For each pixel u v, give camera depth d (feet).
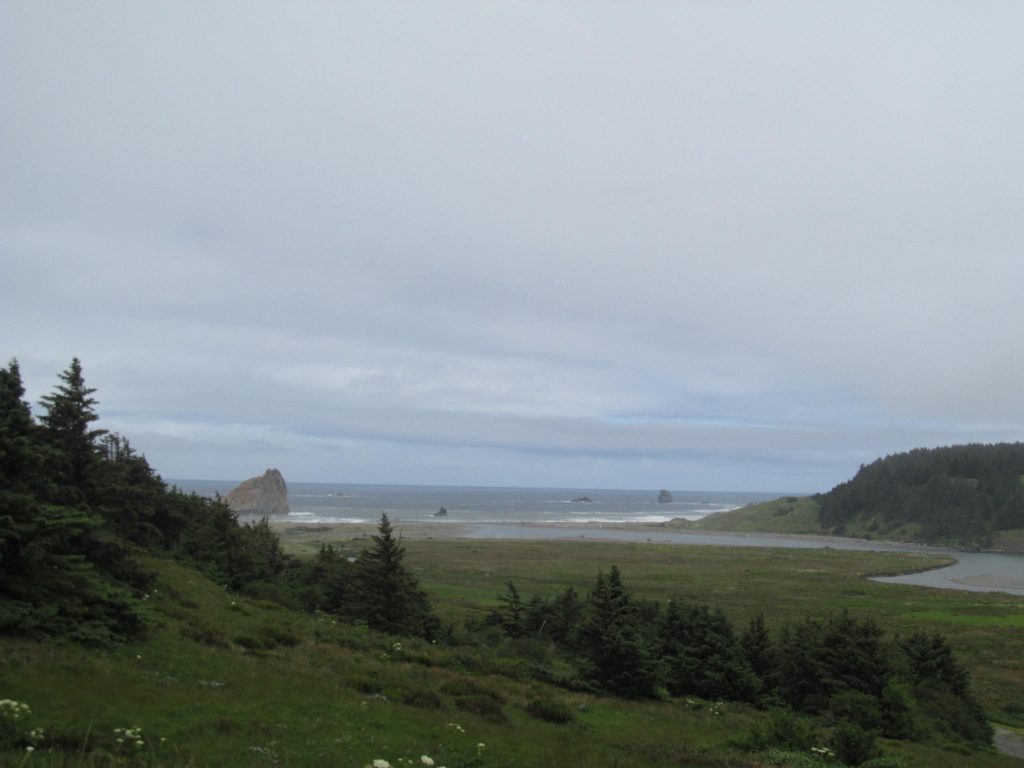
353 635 119.03
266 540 216.13
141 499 132.87
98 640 67.92
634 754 67.51
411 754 52.06
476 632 168.55
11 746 38.09
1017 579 438.40
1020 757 115.34
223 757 42.78
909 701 119.14
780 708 124.26
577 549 501.97
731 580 362.53
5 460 69.92
